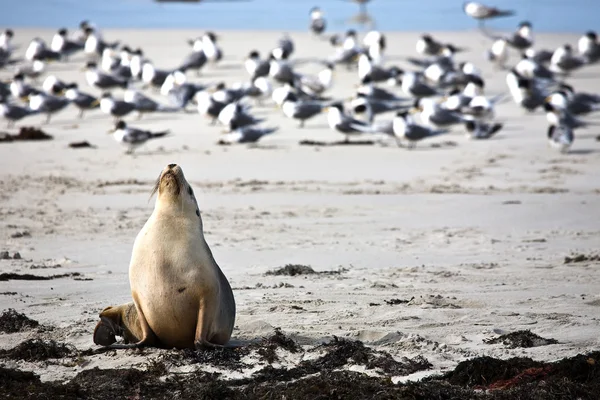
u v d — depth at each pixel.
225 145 35.91
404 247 20.06
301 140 37.62
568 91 49.72
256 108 48.84
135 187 27.64
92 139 37.25
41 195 26.12
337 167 31.42
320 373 10.31
